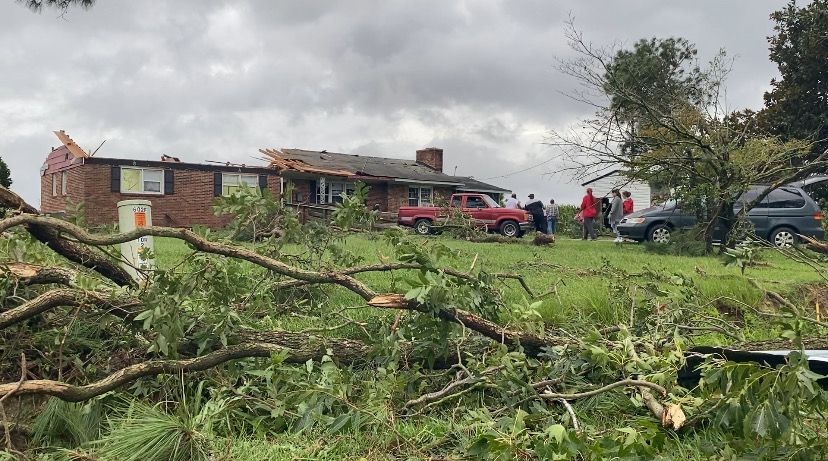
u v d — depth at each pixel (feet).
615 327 16.48
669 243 50.21
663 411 10.62
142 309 13.48
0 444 11.01
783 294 26.45
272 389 11.75
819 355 13.25
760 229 56.85
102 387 11.16
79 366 12.86
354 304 21.08
